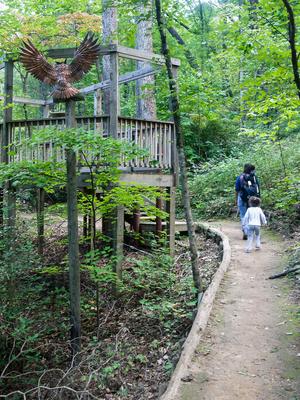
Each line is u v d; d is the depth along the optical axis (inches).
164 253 360.8
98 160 260.4
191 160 681.0
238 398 153.9
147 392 192.9
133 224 397.4
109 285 332.2
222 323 217.8
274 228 414.6
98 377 208.8
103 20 530.6
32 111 783.7
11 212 330.6
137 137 321.1
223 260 313.7
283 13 230.1
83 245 411.8
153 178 344.8
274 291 256.1
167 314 266.8
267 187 490.9
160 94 277.9
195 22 588.7
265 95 280.5
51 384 228.7
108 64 585.0
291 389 158.2
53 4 664.4
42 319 269.1
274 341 196.4
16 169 255.3
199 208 559.8
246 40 250.8
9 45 382.3
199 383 164.7
